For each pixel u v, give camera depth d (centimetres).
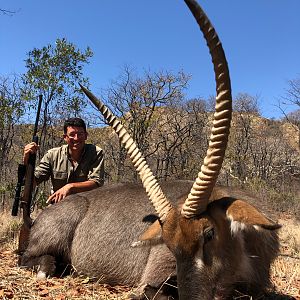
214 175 149
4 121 646
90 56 618
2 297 182
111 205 223
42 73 598
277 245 192
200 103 1105
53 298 185
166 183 218
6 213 443
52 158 271
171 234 153
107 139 945
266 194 777
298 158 1232
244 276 169
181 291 149
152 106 892
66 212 230
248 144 1188
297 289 211
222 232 155
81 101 628
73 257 224
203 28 126
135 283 205
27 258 232
